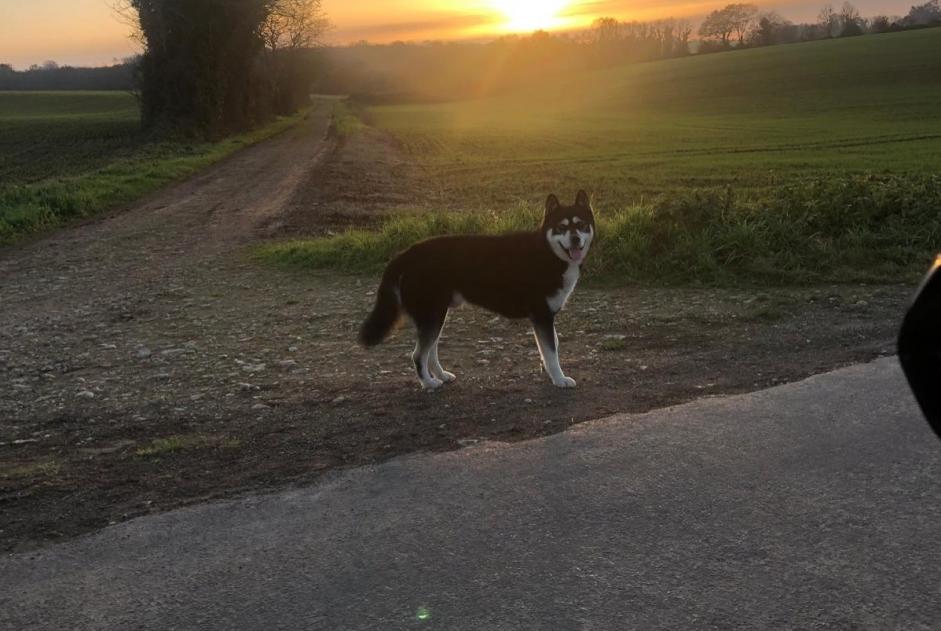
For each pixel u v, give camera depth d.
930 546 2.54
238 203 12.28
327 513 2.84
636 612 2.35
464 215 7.75
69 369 4.59
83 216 11.40
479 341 4.77
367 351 4.64
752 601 2.38
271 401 3.90
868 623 2.25
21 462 3.41
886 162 16.94
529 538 2.66
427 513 2.80
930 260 5.72
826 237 6.14
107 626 2.42
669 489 2.85
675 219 6.25
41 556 2.71
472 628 2.31
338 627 2.36
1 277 7.43
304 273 6.83
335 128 34.19
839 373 3.65
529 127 36.22
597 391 3.77
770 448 3.06
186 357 4.70
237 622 2.40
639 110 45.97
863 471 2.89
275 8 30.00
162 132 23.31
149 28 24.44
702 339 4.48
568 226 3.77
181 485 3.10
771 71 51.44
